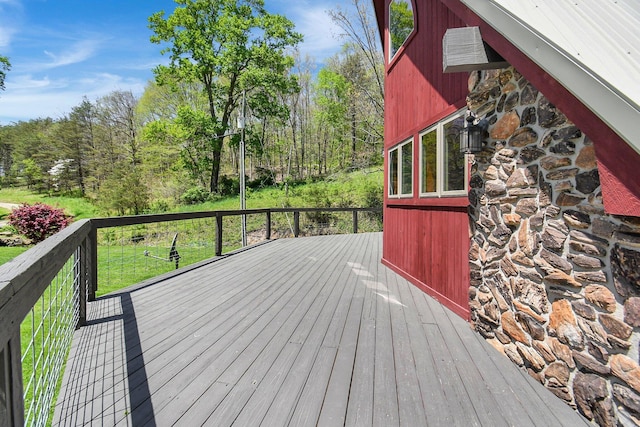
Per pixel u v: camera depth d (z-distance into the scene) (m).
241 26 19.69
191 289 3.93
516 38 1.71
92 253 3.46
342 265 5.52
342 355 2.28
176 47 20.38
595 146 1.44
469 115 2.67
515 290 2.19
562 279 1.79
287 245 8.02
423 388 1.88
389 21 5.51
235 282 4.28
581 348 1.66
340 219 14.75
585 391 1.62
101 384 1.90
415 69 4.24
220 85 21.84
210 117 20.97
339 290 3.96
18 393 0.94
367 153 17.16
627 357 1.43
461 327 2.81
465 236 3.02
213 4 20.48
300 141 26.78
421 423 1.58
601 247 1.55
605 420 1.52
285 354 2.29
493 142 2.47
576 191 1.70
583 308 1.65
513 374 2.04
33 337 1.37
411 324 2.87
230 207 19.03
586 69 1.36
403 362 2.18
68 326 2.47
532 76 1.74
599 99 1.32
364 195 15.91
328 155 25.59
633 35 1.52
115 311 3.14
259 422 1.58
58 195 29.75
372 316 3.06
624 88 1.25
